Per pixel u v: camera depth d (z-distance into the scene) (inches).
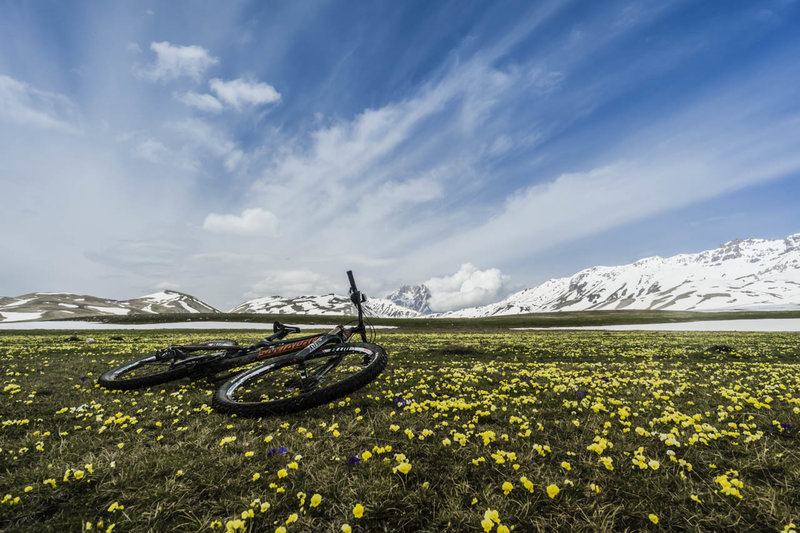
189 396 276.4
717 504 116.8
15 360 518.3
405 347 758.5
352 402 249.4
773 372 376.8
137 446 172.6
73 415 229.1
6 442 176.9
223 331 2333.9
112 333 1776.6
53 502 124.0
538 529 106.9
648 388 293.0
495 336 1465.3
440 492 127.0
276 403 213.6
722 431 175.0
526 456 150.4
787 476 132.8
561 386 286.2
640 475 135.0
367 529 108.9
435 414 211.9
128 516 115.3
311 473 139.9
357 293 305.1
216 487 131.3
